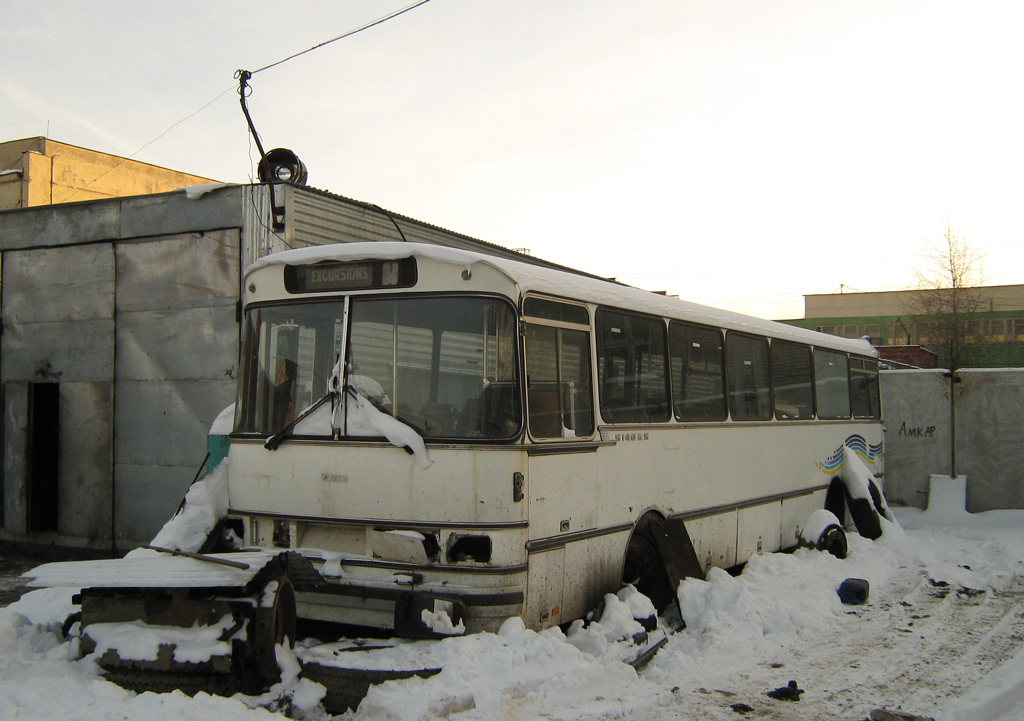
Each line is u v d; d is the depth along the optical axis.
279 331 6.78
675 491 8.25
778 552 10.70
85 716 4.59
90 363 12.31
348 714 5.04
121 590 5.61
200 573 5.53
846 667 6.71
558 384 6.56
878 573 10.37
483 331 6.12
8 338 13.00
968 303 43.66
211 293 11.45
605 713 5.29
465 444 5.96
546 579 6.24
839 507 12.98
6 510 12.84
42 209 12.71
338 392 6.37
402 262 6.35
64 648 5.57
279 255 6.79
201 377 11.48
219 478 7.24
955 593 9.52
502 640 5.66
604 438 7.09
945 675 6.53
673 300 8.82
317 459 6.38
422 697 4.95
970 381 17.06
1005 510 16.38
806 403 11.82
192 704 4.76
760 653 6.96
